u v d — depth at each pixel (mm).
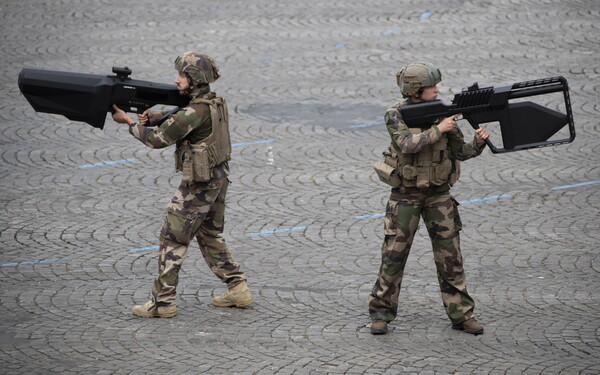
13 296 26406
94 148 41812
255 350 22969
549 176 37781
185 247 25016
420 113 22953
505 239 31203
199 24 63812
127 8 68500
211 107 24312
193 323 24703
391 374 21516
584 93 48188
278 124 44938
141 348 23078
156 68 53406
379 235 31859
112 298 26391
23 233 31781
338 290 27156
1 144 42094
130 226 32594
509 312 25344
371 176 38188
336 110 46969
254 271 28656
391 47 57781
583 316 24969
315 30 62000
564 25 61594
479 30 61062
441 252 23734
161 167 39438
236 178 37938
